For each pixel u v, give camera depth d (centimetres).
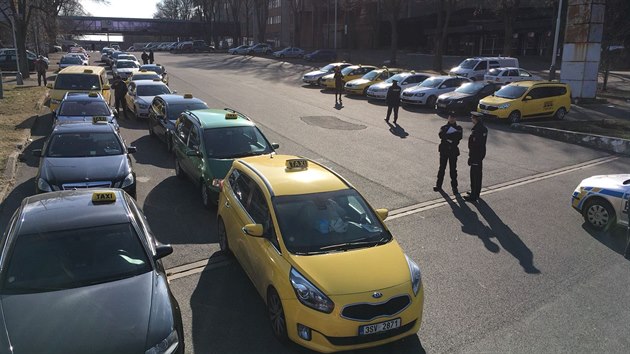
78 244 512
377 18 6406
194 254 759
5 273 475
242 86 3084
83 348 404
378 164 1335
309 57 5500
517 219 948
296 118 2014
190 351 517
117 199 596
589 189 904
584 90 2581
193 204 983
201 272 700
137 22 9906
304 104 2417
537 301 636
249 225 576
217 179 915
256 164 717
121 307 450
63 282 477
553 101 2072
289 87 3147
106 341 413
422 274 710
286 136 1667
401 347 532
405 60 5088
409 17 6341
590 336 558
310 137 1662
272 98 2581
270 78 3681
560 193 1124
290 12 8194
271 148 1031
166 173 1197
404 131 1805
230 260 741
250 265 611
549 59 4656
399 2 4531
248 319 581
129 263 509
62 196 595
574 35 2558
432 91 2384
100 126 1030
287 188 618
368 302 488
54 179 849
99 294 464
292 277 512
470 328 571
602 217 880
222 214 743
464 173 1271
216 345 529
